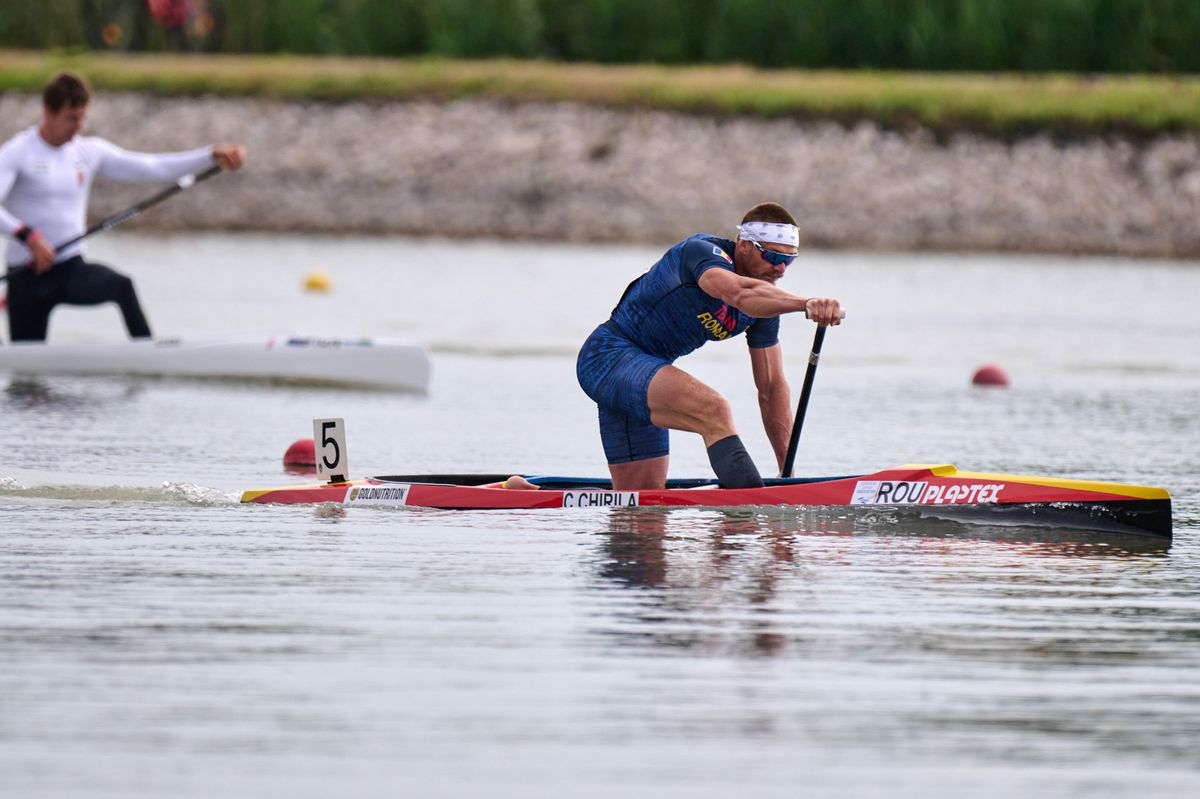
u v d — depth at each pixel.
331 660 19.31
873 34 133.25
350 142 116.94
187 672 18.78
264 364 51.16
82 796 15.23
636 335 28.61
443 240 108.75
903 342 64.50
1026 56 131.50
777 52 135.25
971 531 27.56
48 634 20.20
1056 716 17.81
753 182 111.12
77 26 144.25
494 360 57.03
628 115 116.06
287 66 126.38
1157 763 16.48
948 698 18.34
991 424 43.09
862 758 16.48
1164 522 27.33
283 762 16.11
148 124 119.25
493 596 22.45
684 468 35.50
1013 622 21.59
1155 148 112.50
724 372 55.06
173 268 88.88
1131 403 48.28
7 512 28.09
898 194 109.94
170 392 47.69
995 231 108.12
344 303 74.62
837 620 21.50
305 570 23.89
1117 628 21.39
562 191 111.94
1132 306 80.12
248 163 115.88
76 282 49.91
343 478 30.03
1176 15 130.88
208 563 24.27
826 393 49.41
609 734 16.98
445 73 122.88
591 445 38.53
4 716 17.22
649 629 20.84
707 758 16.39
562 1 139.62
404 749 16.48
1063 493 27.52
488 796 15.38
